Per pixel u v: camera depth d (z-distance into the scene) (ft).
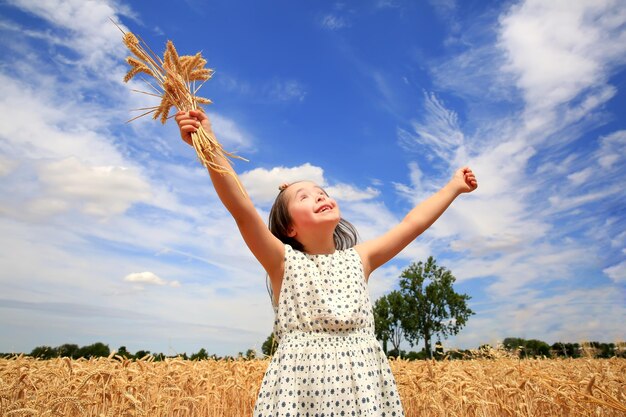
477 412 16.42
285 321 8.88
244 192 8.60
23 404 13.08
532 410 15.69
